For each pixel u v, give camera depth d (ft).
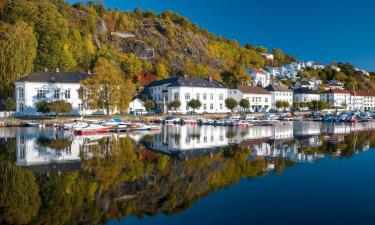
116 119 294.05
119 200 74.59
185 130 261.24
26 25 360.48
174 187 85.10
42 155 132.16
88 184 87.51
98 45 580.71
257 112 481.46
